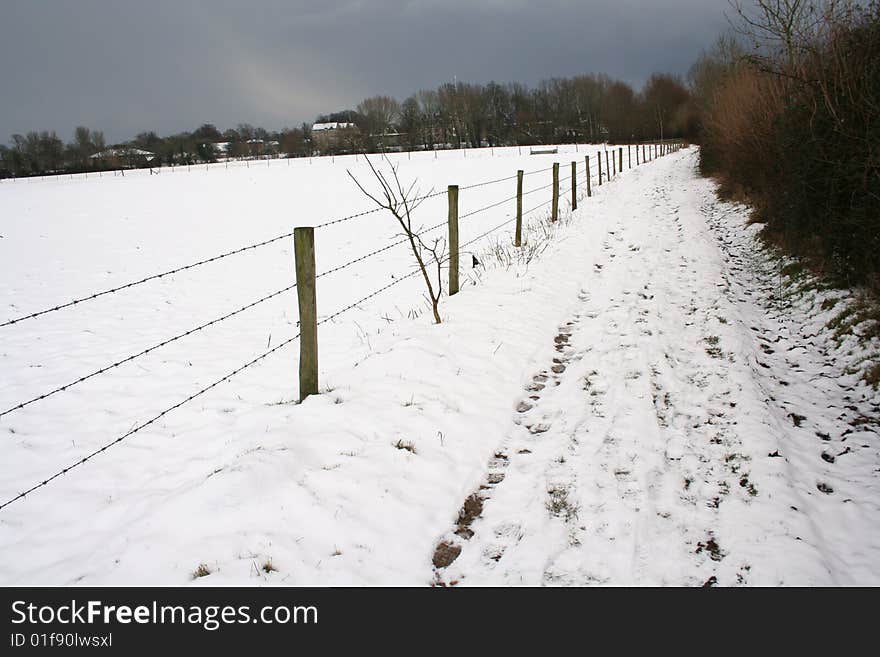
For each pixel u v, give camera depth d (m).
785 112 8.34
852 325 5.89
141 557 3.32
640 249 10.99
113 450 5.37
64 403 6.65
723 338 6.23
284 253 15.70
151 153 100.38
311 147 101.69
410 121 104.75
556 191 14.89
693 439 4.47
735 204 14.56
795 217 7.91
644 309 7.51
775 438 4.30
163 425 5.82
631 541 3.42
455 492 3.99
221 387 6.74
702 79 23.70
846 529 3.42
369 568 3.27
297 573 3.18
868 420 4.55
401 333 6.73
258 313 10.05
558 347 6.62
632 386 5.36
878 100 6.14
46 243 19.02
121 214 26.67
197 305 10.88
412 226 18.80
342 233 18.44
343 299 10.62
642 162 41.41
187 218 24.47
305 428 4.57
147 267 15.02
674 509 3.69
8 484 4.99
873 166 5.96
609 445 4.44
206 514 3.54
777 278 8.37
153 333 9.23
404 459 4.22
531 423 4.95
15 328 9.71
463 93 103.25
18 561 3.79
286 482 3.82
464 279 9.74
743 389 5.06
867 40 6.56
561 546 3.44
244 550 3.28
